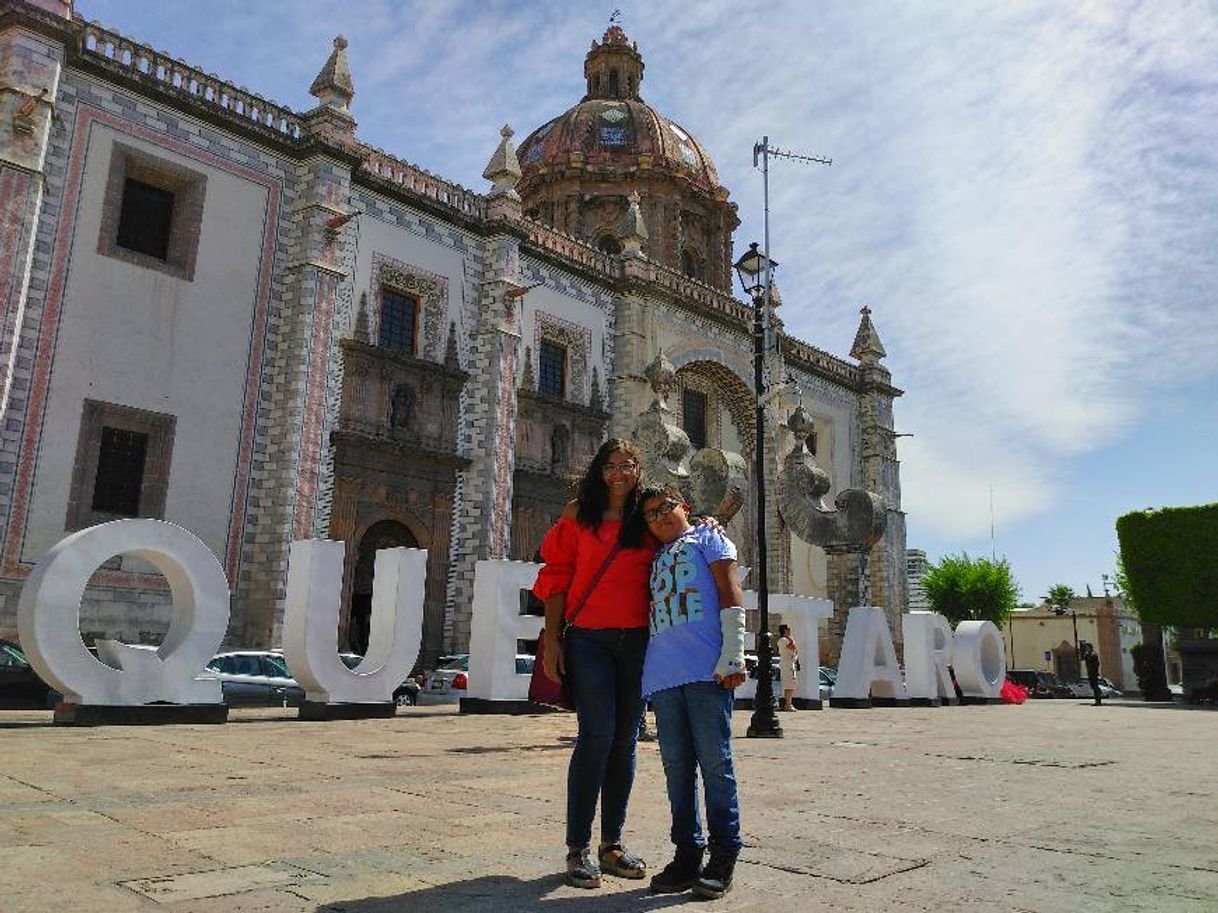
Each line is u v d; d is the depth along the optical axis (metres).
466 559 24.83
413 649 14.54
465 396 25.88
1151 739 12.86
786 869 4.20
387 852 4.28
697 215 39.44
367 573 23.72
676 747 3.98
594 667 4.22
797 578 36.94
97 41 19.95
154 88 20.48
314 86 23.52
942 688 23.97
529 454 27.19
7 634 17.20
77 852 4.07
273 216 22.55
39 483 18.08
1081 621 66.31
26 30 18.23
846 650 21.53
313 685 13.48
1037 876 4.13
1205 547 32.09
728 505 17.88
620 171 37.94
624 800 4.20
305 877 3.75
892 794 6.75
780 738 12.29
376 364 23.72
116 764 7.18
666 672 4.02
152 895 3.40
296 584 13.70
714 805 3.84
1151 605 33.09
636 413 30.38
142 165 20.47
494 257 26.80
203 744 8.99
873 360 41.69
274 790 6.05
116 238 19.92
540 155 39.66
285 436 21.34
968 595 56.62
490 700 15.34
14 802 5.32
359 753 8.51
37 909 3.18
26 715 13.05
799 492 23.14
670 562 4.20
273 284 22.31
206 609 12.10
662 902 3.62
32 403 18.16
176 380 20.34
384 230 24.66
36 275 18.48
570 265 29.53
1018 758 9.69
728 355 34.56
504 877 3.89
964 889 3.86
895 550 40.06
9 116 17.75
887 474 40.94
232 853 4.15
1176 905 3.64
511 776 7.10
